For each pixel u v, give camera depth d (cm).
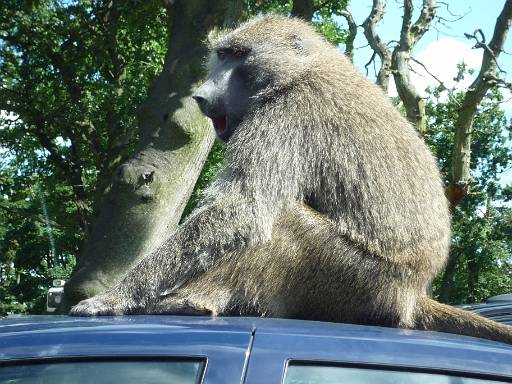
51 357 284
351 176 506
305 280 491
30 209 2516
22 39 2091
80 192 2323
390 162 509
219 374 273
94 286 776
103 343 287
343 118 524
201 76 847
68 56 2073
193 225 495
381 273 491
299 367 277
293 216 496
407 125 549
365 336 290
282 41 597
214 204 501
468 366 282
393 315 494
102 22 2056
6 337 294
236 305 485
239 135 537
